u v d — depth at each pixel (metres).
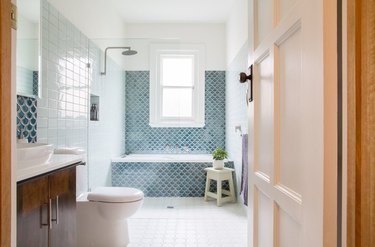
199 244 2.39
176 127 4.19
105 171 3.46
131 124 3.95
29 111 1.91
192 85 4.22
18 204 1.01
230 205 3.46
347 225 0.51
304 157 0.65
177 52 3.82
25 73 1.86
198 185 3.81
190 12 3.88
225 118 4.29
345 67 0.53
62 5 2.36
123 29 4.14
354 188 0.49
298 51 0.71
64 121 2.44
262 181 1.01
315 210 0.59
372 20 0.47
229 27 3.92
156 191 3.76
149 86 3.88
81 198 2.37
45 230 1.21
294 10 0.71
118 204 2.22
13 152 0.68
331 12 0.55
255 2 1.14
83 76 2.85
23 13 1.85
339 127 0.54
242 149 3.07
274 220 0.87
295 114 0.73
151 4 3.62
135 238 2.53
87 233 2.30
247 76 1.21
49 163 1.29
